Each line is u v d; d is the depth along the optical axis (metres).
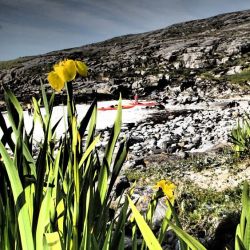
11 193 1.65
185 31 116.69
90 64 84.50
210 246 5.53
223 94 49.25
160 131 22.45
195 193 8.03
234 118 25.86
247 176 8.99
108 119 30.41
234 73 62.00
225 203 7.00
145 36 122.25
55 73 1.74
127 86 59.34
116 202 7.25
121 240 1.85
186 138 18.64
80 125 1.74
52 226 1.70
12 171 1.53
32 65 93.31
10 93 1.72
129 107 38.72
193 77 61.75
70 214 1.80
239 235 1.53
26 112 32.38
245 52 74.25
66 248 1.69
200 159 11.98
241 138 11.03
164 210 6.63
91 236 1.66
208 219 6.29
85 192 1.73
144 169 11.38
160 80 59.75
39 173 1.59
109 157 1.80
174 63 75.44
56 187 1.79
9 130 1.73
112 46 110.69
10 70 90.81
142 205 7.21
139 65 79.81
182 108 36.81
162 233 2.02
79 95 50.88
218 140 17.69
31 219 1.67
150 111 34.66
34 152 14.77
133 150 16.47
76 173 1.68
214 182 9.02
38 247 1.53
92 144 1.71
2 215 1.63
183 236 1.33
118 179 8.99
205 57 74.25
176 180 9.59
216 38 88.19
